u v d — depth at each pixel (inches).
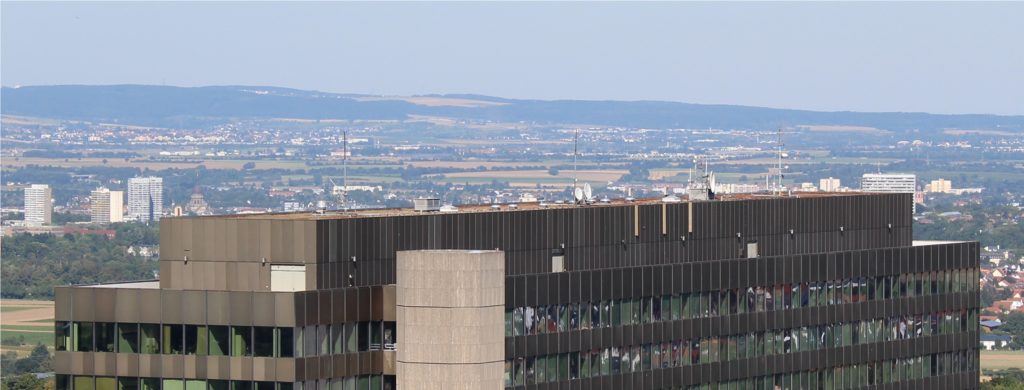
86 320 6830.7
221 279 6820.9
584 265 7667.3
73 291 6835.6
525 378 7229.3
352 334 6860.2
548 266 7524.6
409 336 6865.2
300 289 6761.8
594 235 7696.9
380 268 6973.4
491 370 6929.1
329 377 6761.8
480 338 6875.0
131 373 6791.3
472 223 7268.7
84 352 6835.6
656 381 7834.6
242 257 6801.2
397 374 6889.8
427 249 7121.1
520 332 7194.9
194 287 6850.4
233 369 6683.1
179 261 6865.2
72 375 6855.3
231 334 6683.1
